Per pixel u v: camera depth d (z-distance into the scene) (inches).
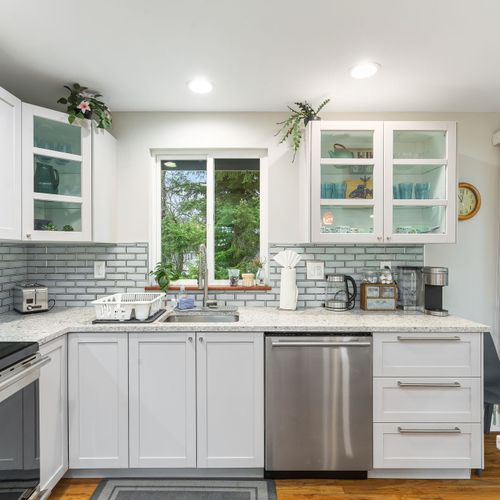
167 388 72.5
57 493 69.4
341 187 88.9
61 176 83.0
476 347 72.8
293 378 72.2
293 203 97.5
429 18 58.0
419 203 85.4
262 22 59.1
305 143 89.7
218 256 103.0
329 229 88.4
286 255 91.9
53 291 96.7
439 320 78.3
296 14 57.0
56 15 56.9
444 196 86.1
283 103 91.7
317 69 74.7
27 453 54.7
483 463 72.6
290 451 72.4
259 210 102.2
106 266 97.1
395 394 72.9
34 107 74.2
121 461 72.2
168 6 54.9
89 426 71.9
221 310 88.6
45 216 80.8
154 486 71.8
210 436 72.8
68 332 71.4
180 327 71.9
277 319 79.3
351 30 61.3
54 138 82.4
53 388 66.2
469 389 72.8
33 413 56.4
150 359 72.4
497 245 97.6
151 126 97.1
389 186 85.2
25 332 65.9
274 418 72.4
